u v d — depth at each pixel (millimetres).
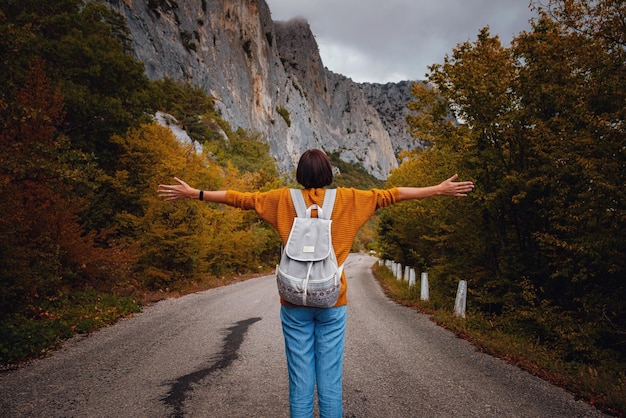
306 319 2018
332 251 1959
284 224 2043
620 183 6773
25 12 20297
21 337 5754
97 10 23594
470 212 10562
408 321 8984
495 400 3943
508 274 9539
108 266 13078
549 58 8352
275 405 3709
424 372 4906
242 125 106188
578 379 4621
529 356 5711
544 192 8828
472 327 8164
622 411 3688
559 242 7578
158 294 13391
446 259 12492
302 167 2080
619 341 7199
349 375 4746
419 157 12891
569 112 7969
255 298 12898
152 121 20641
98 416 3465
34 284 8367
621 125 6668
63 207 10289
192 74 90375
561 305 8555
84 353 5816
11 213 8023
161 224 15039
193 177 16875
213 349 5980
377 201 2037
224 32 114375
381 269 30047
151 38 78250
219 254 21906
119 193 16469
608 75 7418
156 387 4238
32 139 9758
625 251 7199
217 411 3566
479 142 9797
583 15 7594
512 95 9281
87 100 17484
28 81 10625
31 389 4203
